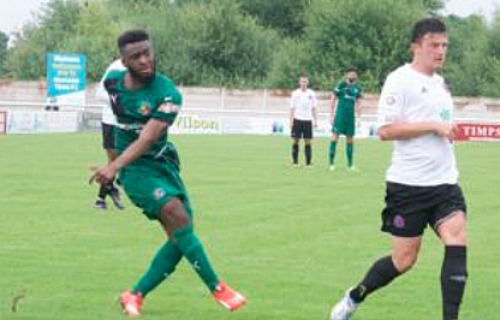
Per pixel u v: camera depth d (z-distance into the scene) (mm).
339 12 86375
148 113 9797
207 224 17688
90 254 14273
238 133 59719
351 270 13266
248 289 11852
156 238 15914
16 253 14273
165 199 9789
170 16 93688
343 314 9789
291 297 11398
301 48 87812
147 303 10906
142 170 9859
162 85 9828
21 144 41938
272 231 16906
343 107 31078
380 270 9602
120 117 9969
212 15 91438
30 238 15789
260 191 23766
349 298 9750
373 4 85750
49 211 19375
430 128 9188
